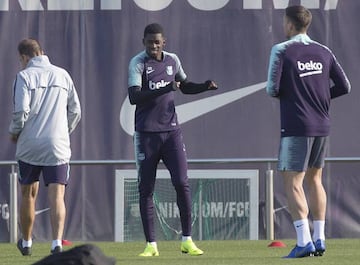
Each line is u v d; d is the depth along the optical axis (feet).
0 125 126.52
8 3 127.85
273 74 79.41
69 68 128.06
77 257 26.07
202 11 128.98
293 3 129.08
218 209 126.11
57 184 84.12
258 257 88.89
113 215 126.21
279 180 126.31
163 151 90.07
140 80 87.71
